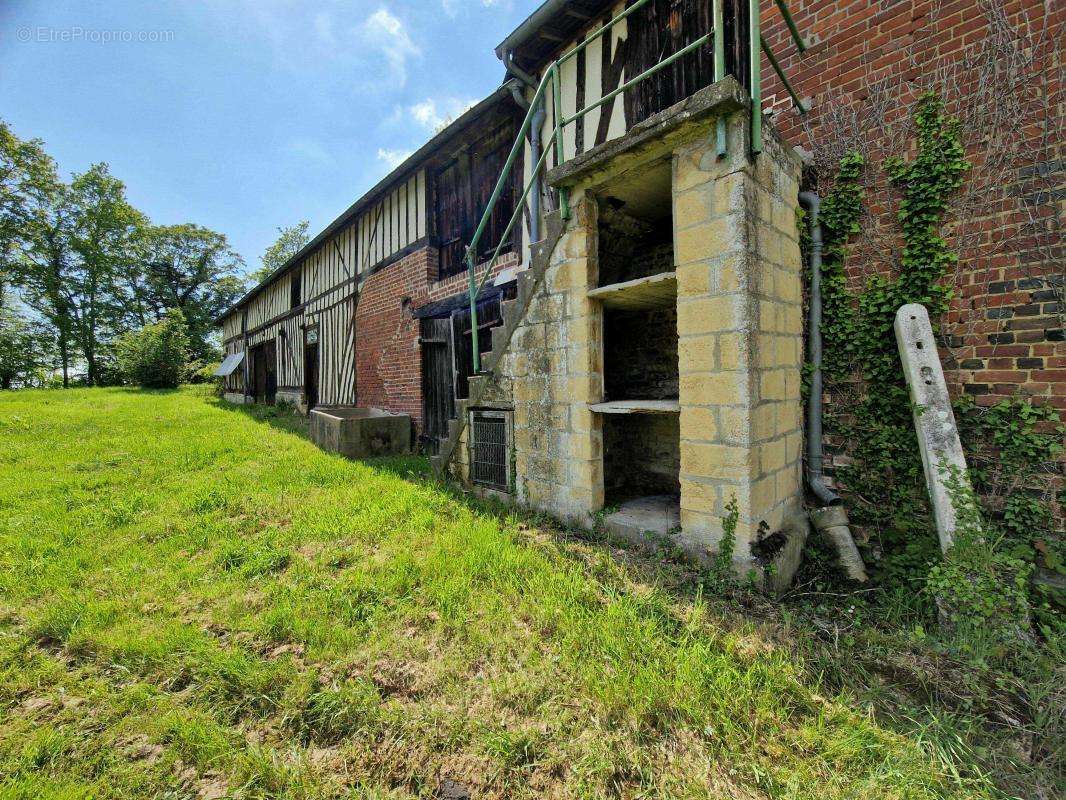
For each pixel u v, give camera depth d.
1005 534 2.54
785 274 2.93
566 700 1.70
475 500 4.22
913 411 2.69
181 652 2.00
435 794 1.37
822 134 3.21
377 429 6.62
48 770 1.46
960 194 2.68
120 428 8.24
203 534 3.32
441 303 6.58
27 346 22.61
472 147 6.23
